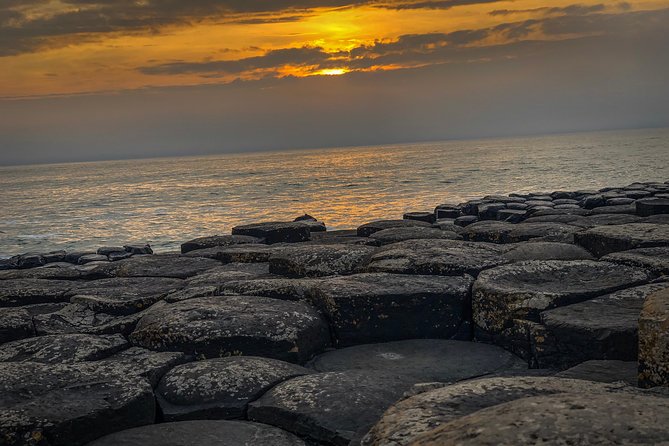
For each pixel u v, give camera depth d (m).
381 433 2.82
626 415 2.23
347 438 3.57
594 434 2.11
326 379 4.22
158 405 4.20
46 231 37.19
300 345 5.09
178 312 5.43
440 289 5.64
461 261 6.46
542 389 3.14
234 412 4.09
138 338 5.37
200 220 38.16
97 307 6.77
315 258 7.46
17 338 6.04
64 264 16.14
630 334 4.46
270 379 4.34
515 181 56.25
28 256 16.56
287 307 5.54
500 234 9.62
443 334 5.61
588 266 5.91
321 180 79.12
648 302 3.90
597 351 4.54
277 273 7.67
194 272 8.53
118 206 54.88
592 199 16.12
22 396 3.99
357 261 7.41
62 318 6.58
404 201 42.41
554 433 2.14
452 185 55.69
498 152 167.00
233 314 5.33
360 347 5.41
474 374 4.71
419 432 2.72
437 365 4.89
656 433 2.10
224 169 158.25
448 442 2.23
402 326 5.56
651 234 7.25
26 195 86.69
